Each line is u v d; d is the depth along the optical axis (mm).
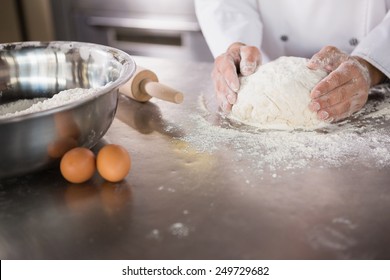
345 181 786
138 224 697
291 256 623
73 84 1119
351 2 1279
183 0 2111
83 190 789
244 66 1105
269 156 877
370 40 1128
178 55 2227
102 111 856
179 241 659
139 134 991
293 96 1006
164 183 801
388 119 1009
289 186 777
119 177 792
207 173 828
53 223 709
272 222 689
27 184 812
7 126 727
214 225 688
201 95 1188
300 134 966
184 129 1007
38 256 644
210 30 1361
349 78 1007
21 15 2475
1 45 1091
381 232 661
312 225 680
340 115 1003
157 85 1083
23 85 1119
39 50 1110
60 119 778
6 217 728
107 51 1044
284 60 1129
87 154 798
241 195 758
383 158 852
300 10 1332
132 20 2234
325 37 1354
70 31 2420
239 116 1045
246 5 1372
